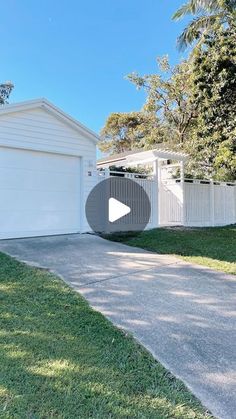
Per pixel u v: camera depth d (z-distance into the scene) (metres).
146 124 24.84
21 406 2.53
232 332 4.16
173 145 20.98
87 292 5.21
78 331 3.87
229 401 2.90
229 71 12.74
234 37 12.66
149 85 22.28
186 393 2.94
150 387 2.96
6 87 20.12
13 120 8.91
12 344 3.44
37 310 4.36
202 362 3.48
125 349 3.58
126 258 7.55
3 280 5.38
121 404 2.67
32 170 9.35
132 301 4.96
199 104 13.74
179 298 5.20
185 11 15.85
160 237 10.38
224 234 11.77
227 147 13.02
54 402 2.61
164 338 3.92
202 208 14.72
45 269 6.18
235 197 16.64
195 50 13.49
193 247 9.11
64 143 10.06
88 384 2.88
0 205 8.67
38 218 9.43
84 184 10.53
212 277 6.39
